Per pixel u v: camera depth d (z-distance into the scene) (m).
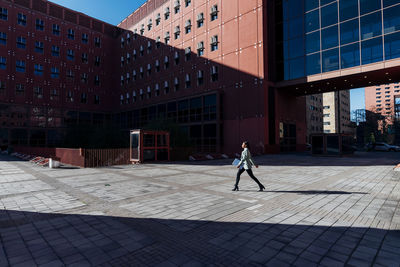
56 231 4.05
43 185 8.21
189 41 33.28
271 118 25.98
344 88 27.75
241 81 27.02
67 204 5.74
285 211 5.09
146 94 40.47
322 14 24.02
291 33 26.34
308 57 24.97
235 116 27.41
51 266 2.91
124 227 4.23
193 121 31.09
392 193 6.78
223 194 6.71
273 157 21.62
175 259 3.09
